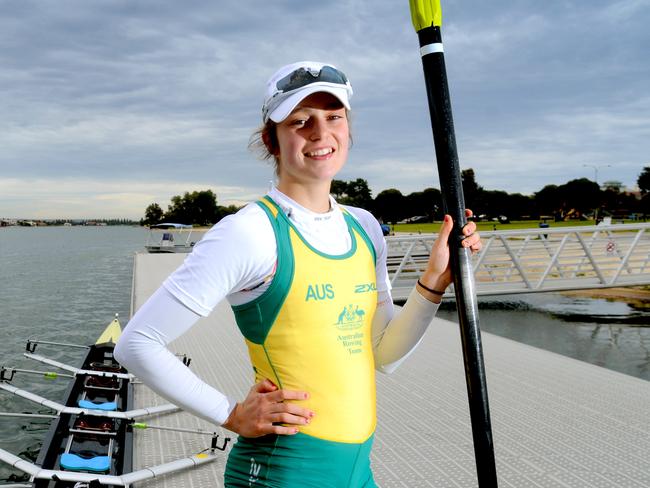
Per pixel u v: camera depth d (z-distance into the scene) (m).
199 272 1.59
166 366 1.62
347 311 1.75
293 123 1.73
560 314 11.46
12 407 7.29
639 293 13.68
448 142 1.85
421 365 6.79
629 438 4.48
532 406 5.27
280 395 1.66
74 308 16.58
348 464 1.73
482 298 13.60
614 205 111.25
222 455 4.25
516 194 110.12
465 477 3.85
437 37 1.87
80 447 4.31
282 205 1.74
